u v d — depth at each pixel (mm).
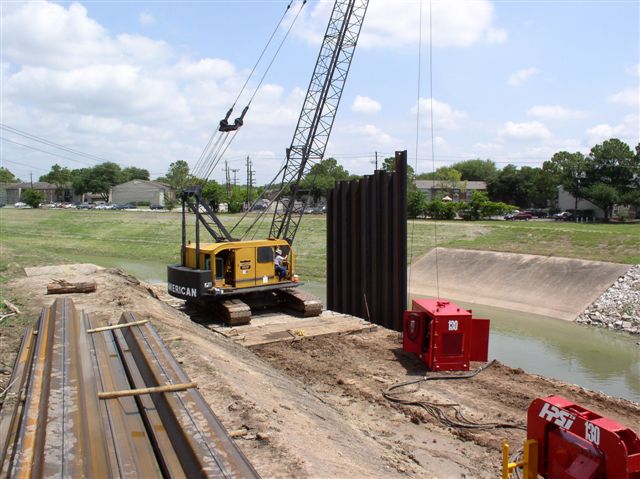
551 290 34281
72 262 32219
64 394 8398
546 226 54219
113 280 22797
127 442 7266
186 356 12023
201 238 64750
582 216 75750
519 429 12555
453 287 38938
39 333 12203
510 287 36219
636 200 71688
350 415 13258
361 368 16469
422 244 48750
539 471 8109
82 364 10086
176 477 6301
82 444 6793
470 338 16422
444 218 72625
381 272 25969
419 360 17203
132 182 128750
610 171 74812
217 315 22203
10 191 146125
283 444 8039
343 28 29625
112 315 15555
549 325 29453
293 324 20969
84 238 71750
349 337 19656
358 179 27750
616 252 36812
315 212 80625
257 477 6148
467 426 12602
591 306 31062
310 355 17656
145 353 10586
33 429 7301
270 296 23594
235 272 21641
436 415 13258
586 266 34938
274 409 9906
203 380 10531
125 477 6348
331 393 14672
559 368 22109
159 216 80938
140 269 51875
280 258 23266
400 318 23672
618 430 7043
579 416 7523
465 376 15812
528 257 38625
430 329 16484
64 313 14008
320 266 47625
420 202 72750
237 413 9086
